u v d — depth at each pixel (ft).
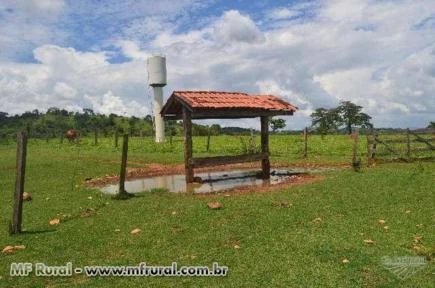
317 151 120.57
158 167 95.66
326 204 48.14
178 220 43.01
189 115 69.41
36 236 40.11
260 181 70.64
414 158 85.20
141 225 42.14
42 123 401.49
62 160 110.52
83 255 34.50
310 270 29.66
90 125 395.96
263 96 80.69
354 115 472.85
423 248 32.99
